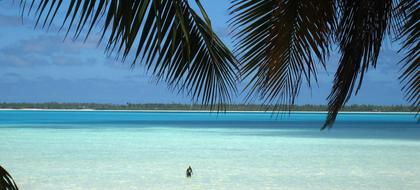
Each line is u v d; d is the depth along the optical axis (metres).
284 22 3.45
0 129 62.25
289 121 116.62
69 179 20.94
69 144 38.81
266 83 3.51
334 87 3.42
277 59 3.49
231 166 25.53
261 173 23.06
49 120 102.50
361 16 3.30
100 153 31.88
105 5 1.83
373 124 95.25
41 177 21.44
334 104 3.42
